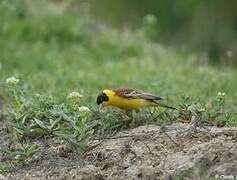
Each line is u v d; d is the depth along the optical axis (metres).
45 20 24.08
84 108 11.34
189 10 28.31
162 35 28.34
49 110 12.21
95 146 11.32
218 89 16.19
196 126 11.55
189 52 25.52
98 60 22.31
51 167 11.16
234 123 12.22
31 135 12.15
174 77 18.55
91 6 28.41
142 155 10.91
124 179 10.32
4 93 15.33
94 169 10.70
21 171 11.16
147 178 10.20
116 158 11.02
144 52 23.16
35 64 20.38
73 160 11.27
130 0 28.94
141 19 28.69
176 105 13.15
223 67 20.00
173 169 10.22
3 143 12.23
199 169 9.90
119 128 12.11
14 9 24.06
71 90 15.24
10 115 13.09
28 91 13.88
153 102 12.27
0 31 23.20
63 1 26.61
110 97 12.22
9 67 19.52
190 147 10.78
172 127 11.73
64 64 20.84
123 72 19.86
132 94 12.17
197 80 18.09
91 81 18.06
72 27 23.95
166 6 29.05
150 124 12.15
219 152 10.12
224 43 27.34
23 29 23.48
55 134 11.53
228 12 27.75
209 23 27.77
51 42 22.97
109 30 25.11
